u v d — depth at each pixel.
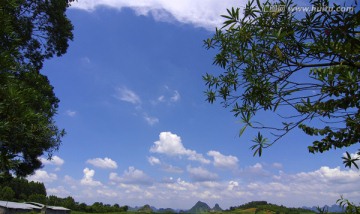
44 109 11.68
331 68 3.40
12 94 4.99
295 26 2.81
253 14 3.03
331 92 3.07
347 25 2.47
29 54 19.55
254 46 3.08
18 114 5.14
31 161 18.12
